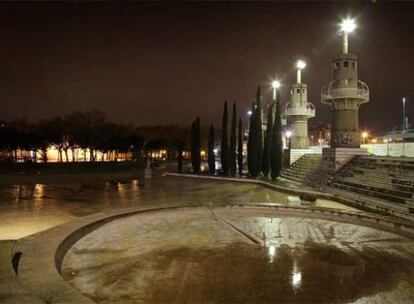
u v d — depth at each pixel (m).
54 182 27.39
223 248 8.89
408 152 28.94
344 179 20.86
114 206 16.11
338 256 8.38
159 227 10.95
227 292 6.30
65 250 8.43
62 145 50.41
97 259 8.00
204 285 6.59
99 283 6.69
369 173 19.84
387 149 31.31
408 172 17.09
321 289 6.46
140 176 34.31
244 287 6.52
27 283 5.88
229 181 30.12
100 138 53.03
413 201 14.22
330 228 11.17
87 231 10.11
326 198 18.69
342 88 23.95
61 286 5.77
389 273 7.29
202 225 11.30
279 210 13.72
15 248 7.73
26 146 43.31
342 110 24.45
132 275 7.07
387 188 16.66
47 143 47.12
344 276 7.11
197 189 23.78
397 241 9.74
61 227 9.74
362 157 22.42
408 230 10.70
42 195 19.55
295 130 34.56
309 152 34.22
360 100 24.58
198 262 7.83
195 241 9.49
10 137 40.88
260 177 31.30
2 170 36.09
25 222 12.41
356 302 5.98
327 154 24.72
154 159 67.75
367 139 60.62
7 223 12.23
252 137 31.61
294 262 7.90
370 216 11.86
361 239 9.93
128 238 9.69
